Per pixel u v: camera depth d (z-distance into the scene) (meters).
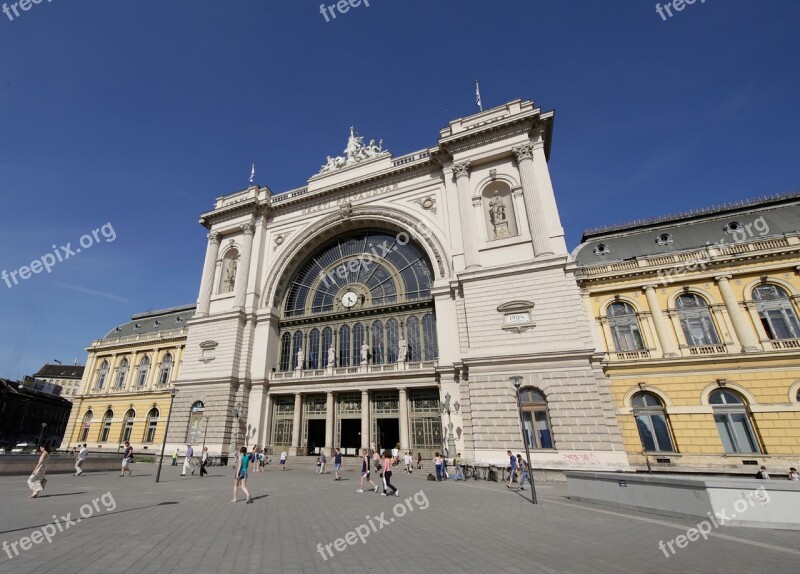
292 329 39.16
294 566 7.07
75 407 51.09
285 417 35.69
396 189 37.94
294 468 29.92
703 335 26.02
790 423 22.28
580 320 25.73
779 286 25.16
